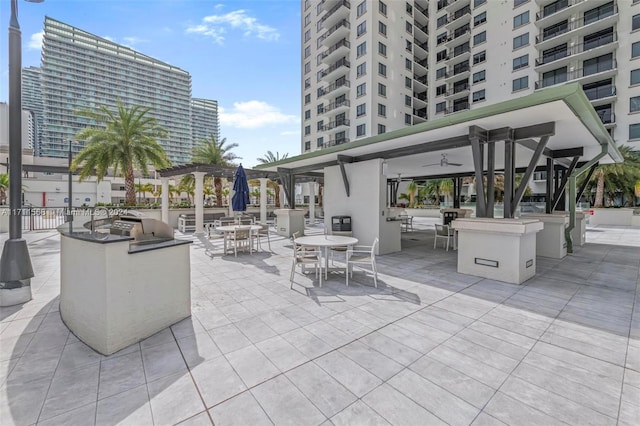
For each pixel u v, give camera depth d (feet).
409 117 103.65
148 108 49.19
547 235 25.31
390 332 10.84
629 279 18.04
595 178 65.82
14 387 7.67
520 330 10.96
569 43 83.15
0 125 41.45
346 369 8.44
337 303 13.97
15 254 14.05
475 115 16.84
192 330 11.06
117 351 9.53
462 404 6.97
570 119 17.33
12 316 12.59
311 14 116.16
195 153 66.39
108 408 6.88
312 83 116.57
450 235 30.12
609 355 9.15
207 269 20.98
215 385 7.72
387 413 6.68
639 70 73.31
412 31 104.99
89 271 9.89
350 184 29.30
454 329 11.07
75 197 118.11
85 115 47.24
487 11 98.07
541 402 7.02
